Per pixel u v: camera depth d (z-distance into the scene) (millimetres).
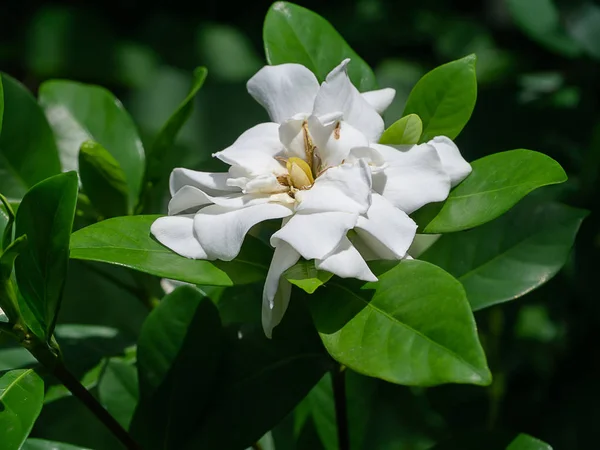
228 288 478
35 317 408
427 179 408
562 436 599
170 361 445
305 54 460
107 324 648
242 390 444
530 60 689
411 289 394
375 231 395
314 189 398
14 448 383
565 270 585
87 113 517
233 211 404
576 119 620
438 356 378
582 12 596
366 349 388
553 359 616
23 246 394
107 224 412
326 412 507
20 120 486
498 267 461
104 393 477
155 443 444
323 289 406
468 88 436
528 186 409
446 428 599
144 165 510
